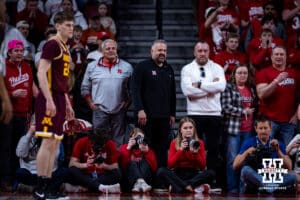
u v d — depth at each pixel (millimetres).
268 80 23641
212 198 19109
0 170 21906
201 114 22672
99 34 28875
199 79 22672
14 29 27422
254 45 26469
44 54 16766
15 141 22609
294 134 23609
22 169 21438
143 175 22078
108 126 23562
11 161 22672
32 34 29531
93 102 23547
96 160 21625
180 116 27828
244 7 29938
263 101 23703
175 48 31109
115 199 18375
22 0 30422
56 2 31312
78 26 27344
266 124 21719
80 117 24203
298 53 27250
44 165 17281
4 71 22094
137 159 22281
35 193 17422
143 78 22578
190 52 31031
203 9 30656
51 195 17406
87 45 28219
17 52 22328
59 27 17234
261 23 28453
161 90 22609
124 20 33438
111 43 23391
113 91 23328
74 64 25719
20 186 21500
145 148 22125
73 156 21766
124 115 23766
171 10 33625
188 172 21844
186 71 22969
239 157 21672
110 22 30562
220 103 23094
